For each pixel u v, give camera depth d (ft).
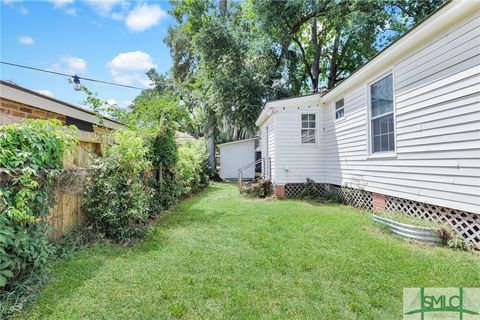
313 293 8.87
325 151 30.96
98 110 19.99
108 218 14.10
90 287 9.09
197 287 9.26
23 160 9.18
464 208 12.77
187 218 20.24
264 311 7.91
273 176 32.73
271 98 51.65
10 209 8.19
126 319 7.46
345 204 26.07
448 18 13.07
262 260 11.66
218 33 49.75
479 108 12.02
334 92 26.81
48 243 10.57
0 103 15.19
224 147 68.23
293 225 17.70
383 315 7.71
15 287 8.30
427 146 15.12
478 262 11.12
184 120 28.04
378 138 20.54
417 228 13.78
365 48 46.65
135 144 15.48
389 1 43.70
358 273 10.28
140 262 11.38
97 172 14.62
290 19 48.52
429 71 14.93
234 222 18.85
